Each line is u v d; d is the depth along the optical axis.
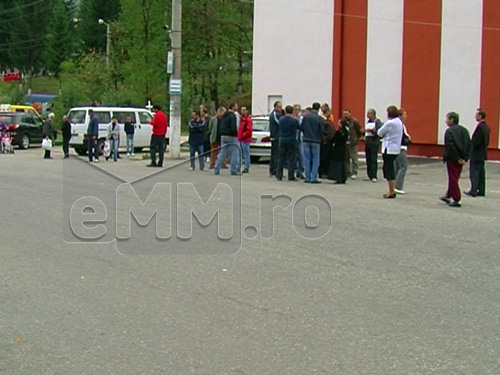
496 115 25.20
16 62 88.94
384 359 5.59
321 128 17.53
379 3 27.48
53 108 44.12
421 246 10.09
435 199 15.27
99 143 25.34
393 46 27.28
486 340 6.09
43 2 88.19
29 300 7.11
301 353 5.70
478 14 25.36
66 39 87.44
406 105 27.05
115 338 6.01
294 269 8.57
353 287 7.78
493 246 10.18
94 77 46.41
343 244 10.12
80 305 6.95
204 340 5.98
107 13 78.56
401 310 6.94
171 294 7.37
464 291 7.71
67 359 5.53
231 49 50.00
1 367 5.37
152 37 42.75
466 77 25.75
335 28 28.47
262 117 24.25
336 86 28.59
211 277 8.11
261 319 6.57
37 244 9.75
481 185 16.09
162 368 5.35
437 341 6.05
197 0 47.62
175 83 24.83
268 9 29.94
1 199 13.85
